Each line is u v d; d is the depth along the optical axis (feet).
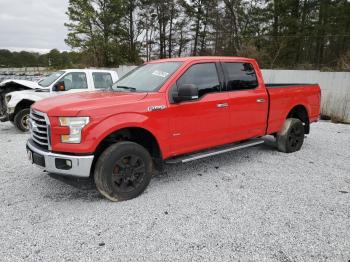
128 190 12.96
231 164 18.37
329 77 40.91
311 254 9.27
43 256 9.13
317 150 21.89
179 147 14.43
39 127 12.65
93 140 11.61
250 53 70.64
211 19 111.55
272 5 91.76
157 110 13.29
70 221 11.20
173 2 125.08
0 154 20.47
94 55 105.50
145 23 125.29
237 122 16.81
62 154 11.77
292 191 14.12
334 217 11.58
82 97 13.26
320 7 86.84
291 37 75.92
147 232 10.46
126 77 16.92
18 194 13.70
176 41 130.93
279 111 19.52
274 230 10.62
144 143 14.35
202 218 11.46
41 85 28.91
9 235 10.26
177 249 9.51
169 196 13.47
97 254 9.25
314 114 22.35
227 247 9.62
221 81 16.15
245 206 12.49
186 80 14.65
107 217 11.50
